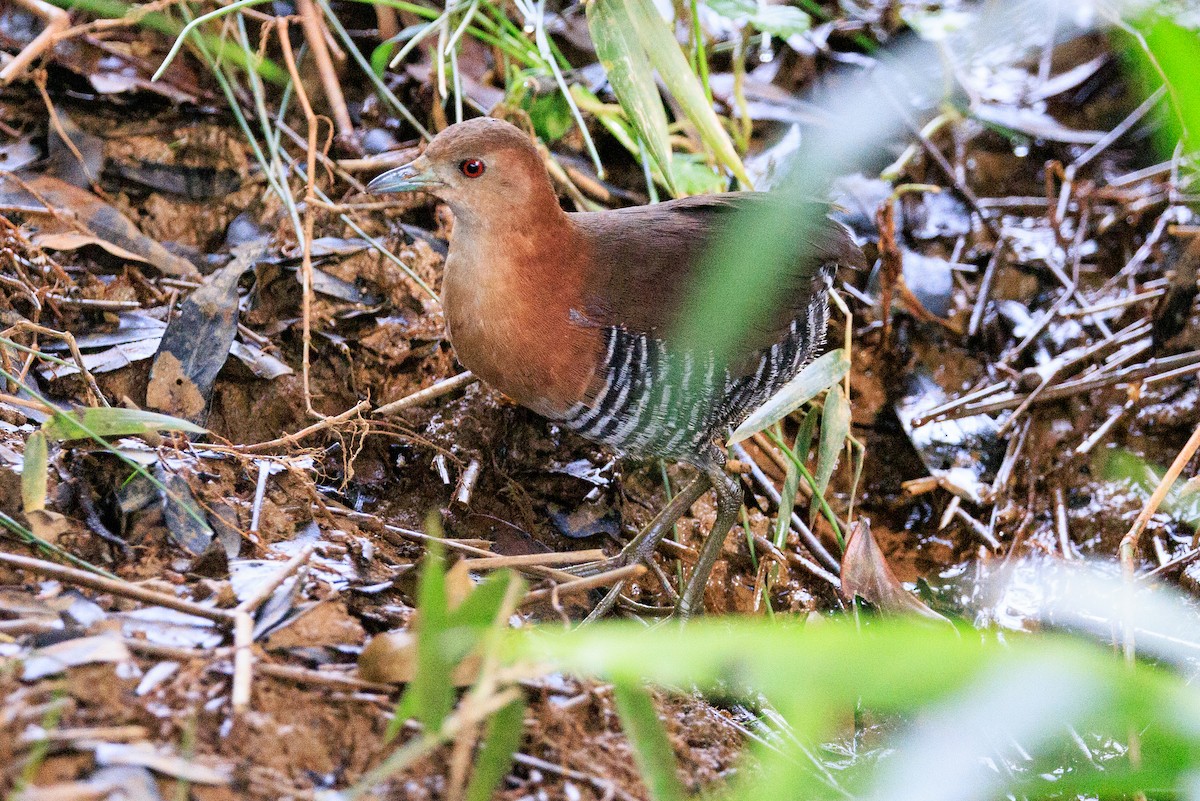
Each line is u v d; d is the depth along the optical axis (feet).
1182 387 29.99
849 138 10.10
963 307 32.04
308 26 30.53
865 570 23.49
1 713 14.53
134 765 14.49
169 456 21.21
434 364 27.48
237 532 20.17
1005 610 27.14
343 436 25.12
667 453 23.97
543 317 22.02
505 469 26.40
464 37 33.73
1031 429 29.89
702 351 22.25
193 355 24.45
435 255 28.81
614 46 26.16
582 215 23.39
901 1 36.50
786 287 23.07
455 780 14.24
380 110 32.27
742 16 29.32
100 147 28.99
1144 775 9.98
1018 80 36.83
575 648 9.32
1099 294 32.55
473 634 14.34
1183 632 25.48
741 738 20.30
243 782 15.07
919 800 9.31
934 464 29.50
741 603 26.78
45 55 29.37
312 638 17.74
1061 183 35.45
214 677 16.30
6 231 25.35
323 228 28.96
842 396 24.98
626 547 24.32
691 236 22.97
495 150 21.26
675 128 32.12
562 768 16.61
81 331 24.81
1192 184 32.07
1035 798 21.83
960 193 33.99
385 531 22.39
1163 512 28.55
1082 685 8.32
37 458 18.62
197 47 30.48
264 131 28.50
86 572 17.19
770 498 27.96
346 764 15.90
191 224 29.01
